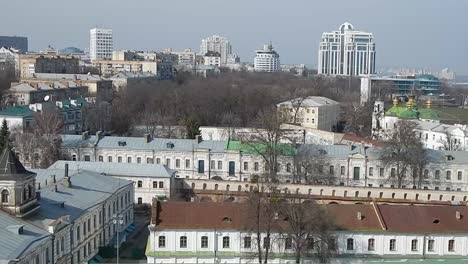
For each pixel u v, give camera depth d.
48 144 156.50
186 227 93.94
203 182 143.38
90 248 100.19
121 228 117.50
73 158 160.75
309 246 93.69
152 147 161.75
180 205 97.00
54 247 82.62
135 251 107.31
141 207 139.75
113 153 161.12
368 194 138.88
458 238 96.88
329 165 160.12
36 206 86.94
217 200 137.75
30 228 80.62
